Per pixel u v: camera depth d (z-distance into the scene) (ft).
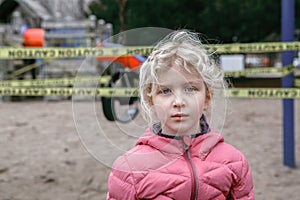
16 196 14.61
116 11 57.93
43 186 15.52
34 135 23.12
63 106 34.65
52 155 19.03
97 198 14.55
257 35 58.80
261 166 17.52
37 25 55.72
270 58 74.38
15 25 50.06
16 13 51.03
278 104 36.68
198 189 5.99
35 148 20.34
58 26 45.80
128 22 54.85
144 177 5.98
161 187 5.94
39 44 39.47
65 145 20.72
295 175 16.56
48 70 39.96
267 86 44.68
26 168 17.35
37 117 28.99
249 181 6.35
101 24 42.88
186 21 54.24
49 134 23.27
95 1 67.92
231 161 6.21
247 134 23.34
